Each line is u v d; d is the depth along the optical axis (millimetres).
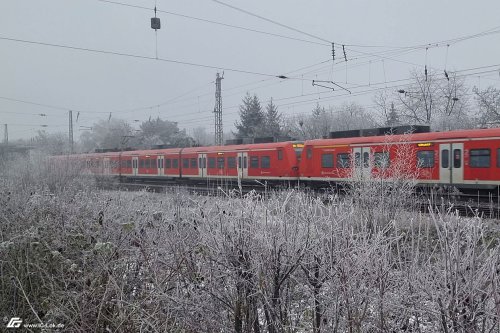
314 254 3875
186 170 30047
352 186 10328
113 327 4145
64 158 22656
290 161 23328
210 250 4086
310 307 3893
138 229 5797
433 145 17609
